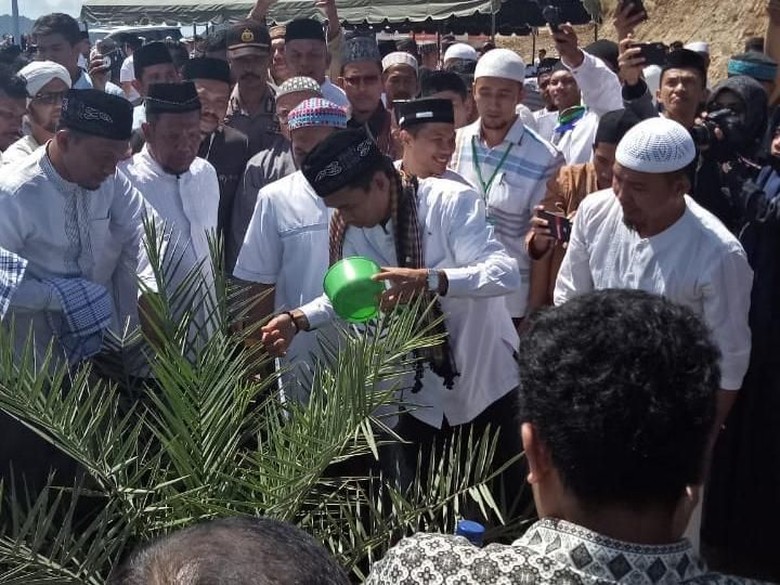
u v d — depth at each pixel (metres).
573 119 6.16
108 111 3.36
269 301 3.71
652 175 3.19
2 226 3.41
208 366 2.87
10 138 4.73
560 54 5.26
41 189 3.46
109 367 3.37
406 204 3.34
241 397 2.92
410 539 1.57
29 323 3.41
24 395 2.66
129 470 2.98
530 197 4.57
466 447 3.63
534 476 1.54
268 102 5.53
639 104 4.57
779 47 5.66
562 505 1.50
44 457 3.31
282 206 3.64
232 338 3.08
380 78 5.61
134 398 3.32
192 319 3.05
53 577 2.61
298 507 2.80
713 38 19.58
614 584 1.42
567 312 1.53
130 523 2.66
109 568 2.74
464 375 3.51
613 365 1.44
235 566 1.20
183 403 2.80
